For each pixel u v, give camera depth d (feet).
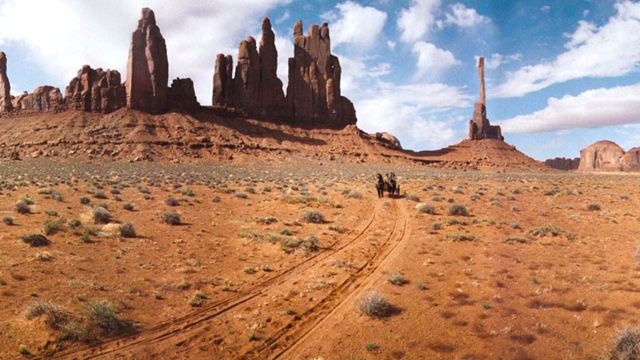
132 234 71.92
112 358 34.01
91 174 215.10
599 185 172.24
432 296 45.32
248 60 528.22
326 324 40.45
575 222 87.45
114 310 40.55
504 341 34.01
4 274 47.29
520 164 589.32
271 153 430.61
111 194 125.59
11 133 395.55
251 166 365.81
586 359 30.27
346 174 275.18
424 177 227.61
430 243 70.49
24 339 35.09
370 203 123.54
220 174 250.78
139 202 111.65
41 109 461.78
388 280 51.42
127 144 374.63
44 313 37.93
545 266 53.67
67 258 55.01
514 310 39.73
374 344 35.14
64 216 82.74
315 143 495.82
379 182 136.26
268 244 71.51
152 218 88.79
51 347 34.68
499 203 113.50
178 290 49.14
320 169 338.95
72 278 48.62
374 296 42.37
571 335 34.06
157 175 220.84
